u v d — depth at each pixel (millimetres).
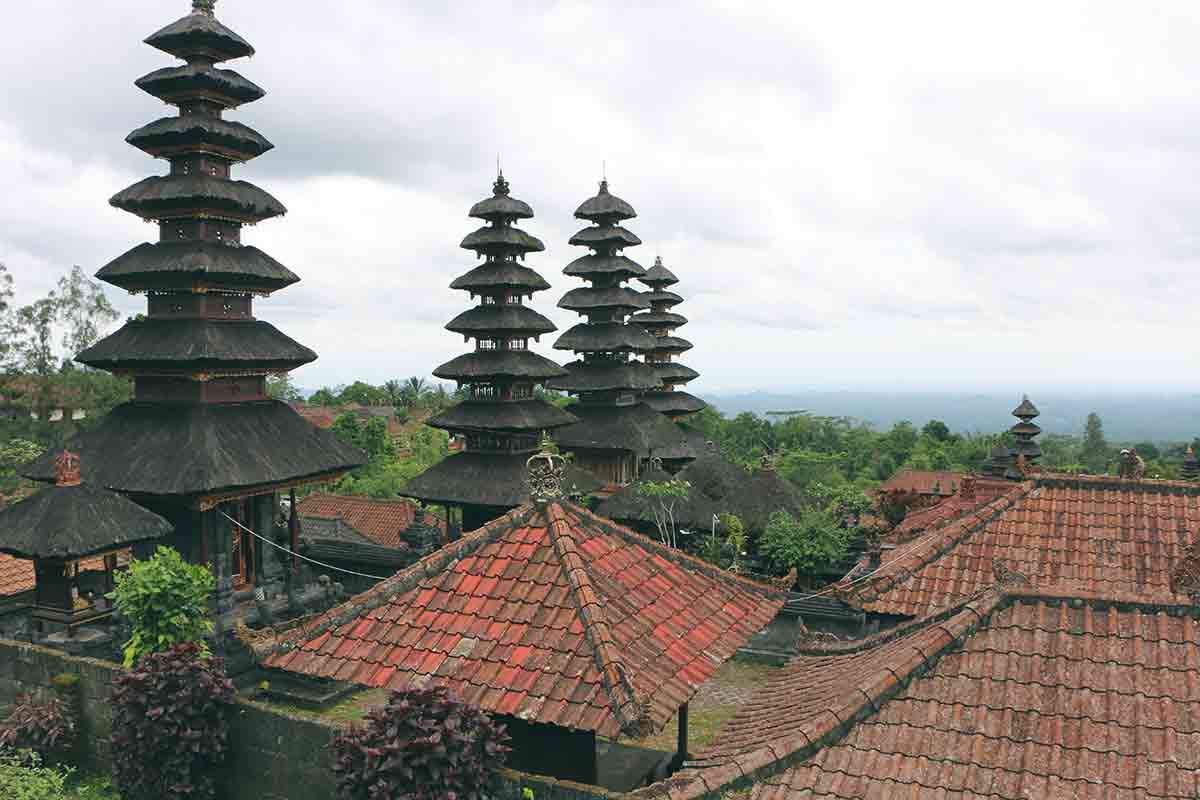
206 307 29094
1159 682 10547
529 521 15039
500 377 40656
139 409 29031
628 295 51656
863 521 41938
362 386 139625
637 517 38688
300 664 13414
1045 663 11109
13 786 17828
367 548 35062
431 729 12484
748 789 10203
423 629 13547
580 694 11750
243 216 30266
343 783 13461
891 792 9867
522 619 13180
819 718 10781
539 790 13484
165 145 29516
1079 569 19000
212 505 26531
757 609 15828
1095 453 111062
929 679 11219
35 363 58406
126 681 18078
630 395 52375
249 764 18141
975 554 20016
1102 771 9617
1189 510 19891
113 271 28672
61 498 23125
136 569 20406
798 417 118062
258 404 30266
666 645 13234
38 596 23406
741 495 39000
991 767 9930
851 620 28094
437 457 76938
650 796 10250
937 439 113125
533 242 42250
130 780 18125
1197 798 9164
